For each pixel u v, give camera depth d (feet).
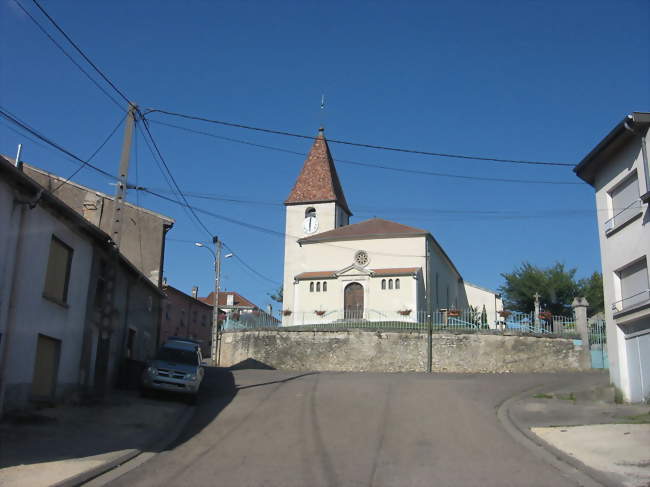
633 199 60.39
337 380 77.10
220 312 219.20
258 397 63.36
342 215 184.55
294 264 170.50
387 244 150.92
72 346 54.65
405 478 30.22
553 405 55.31
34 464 30.94
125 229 92.22
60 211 49.52
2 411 41.83
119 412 51.34
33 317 46.60
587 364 98.94
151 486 28.58
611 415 48.19
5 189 41.52
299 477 30.45
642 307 57.16
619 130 59.21
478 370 101.76
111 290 57.98
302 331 111.14
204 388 75.20
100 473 30.83
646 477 29.37
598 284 172.96
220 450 37.76
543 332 102.27
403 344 105.60
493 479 29.94
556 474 30.94
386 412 51.72
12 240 42.73
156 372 62.49
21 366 44.70
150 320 86.22
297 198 177.37
